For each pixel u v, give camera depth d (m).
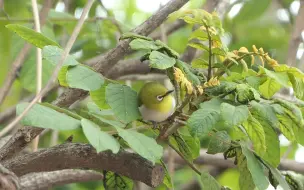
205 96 5.18
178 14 5.25
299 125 5.29
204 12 5.21
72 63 5.04
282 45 10.80
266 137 5.54
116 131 5.07
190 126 4.79
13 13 9.39
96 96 5.53
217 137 5.41
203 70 6.05
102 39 9.97
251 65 5.53
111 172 5.87
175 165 10.34
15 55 7.82
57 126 4.43
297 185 5.93
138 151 4.57
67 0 9.99
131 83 10.15
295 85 5.24
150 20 5.87
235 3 10.09
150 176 5.25
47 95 7.97
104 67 5.82
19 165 5.13
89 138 4.39
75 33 5.26
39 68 5.93
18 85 10.05
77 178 6.41
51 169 5.23
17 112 4.48
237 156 5.70
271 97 5.48
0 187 4.48
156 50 5.15
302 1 8.63
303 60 8.81
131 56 9.79
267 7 9.81
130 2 12.24
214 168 10.24
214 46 5.32
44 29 7.98
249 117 5.10
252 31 10.80
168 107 5.29
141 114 5.29
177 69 4.98
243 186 5.76
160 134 5.42
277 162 5.58
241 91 5.04
